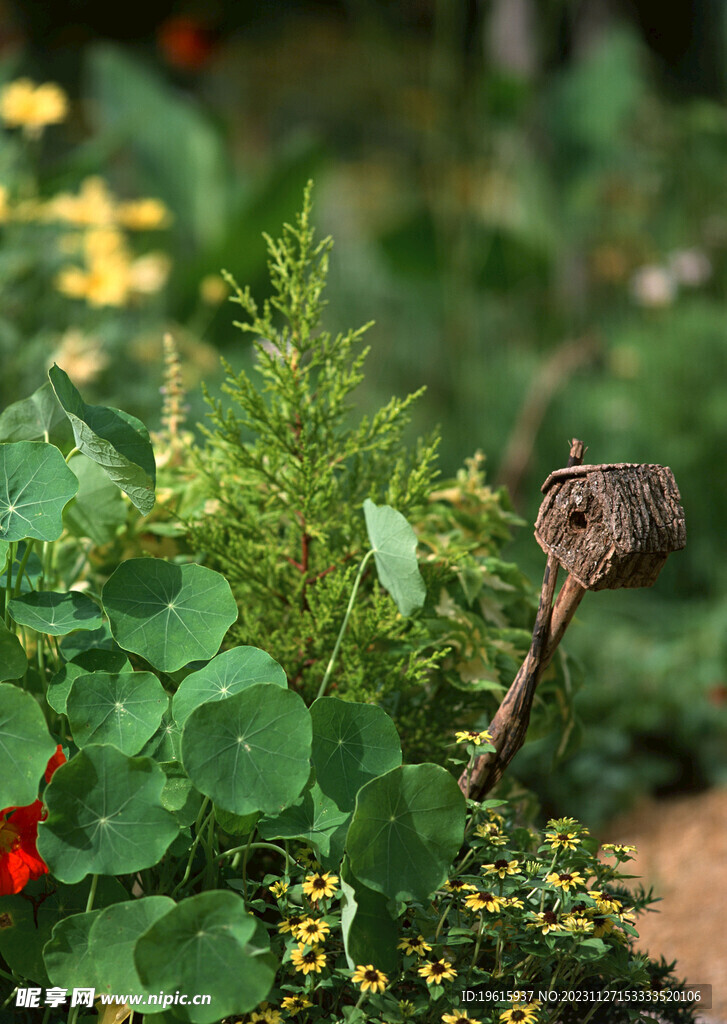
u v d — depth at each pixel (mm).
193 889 1718
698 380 4820
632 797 3227
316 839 1639
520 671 1715
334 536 1874
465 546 1876
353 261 6590
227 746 1597
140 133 5457
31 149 3750
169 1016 1582
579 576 1673
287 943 1623
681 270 5504
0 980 1687
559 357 4867
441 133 6371
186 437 1921
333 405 1830
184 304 4367
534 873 1659
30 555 1778
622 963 1663
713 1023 2045
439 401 5586
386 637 1805
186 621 1678
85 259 3541
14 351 3072
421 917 1651
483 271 5742
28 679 1771
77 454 1814
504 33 6602
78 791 1589
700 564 4543
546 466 4977
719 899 2582
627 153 6504
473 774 1722
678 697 3525
